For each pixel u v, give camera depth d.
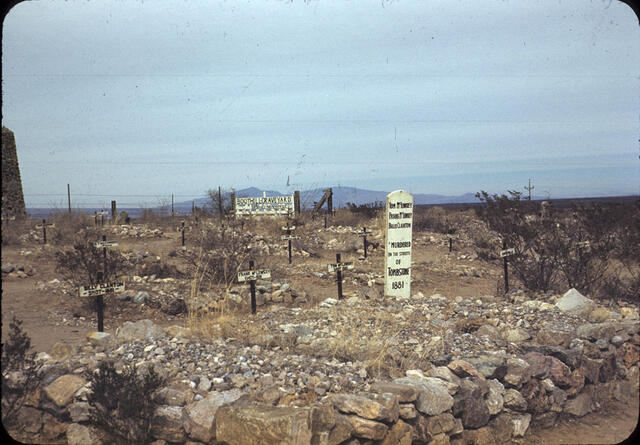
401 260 9.23
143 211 26.14
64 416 4.02
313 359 5.07
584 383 5.43
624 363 5.95
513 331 6.20
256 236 18.45
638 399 5.67
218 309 8.44
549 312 7.02
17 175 20.48
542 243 9.88
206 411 3.92
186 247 16.59
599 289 9.21
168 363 4.74
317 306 8.18
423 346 5.66
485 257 12.59
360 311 7.30
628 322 6.57
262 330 6.10
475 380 4.77
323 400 4.08
